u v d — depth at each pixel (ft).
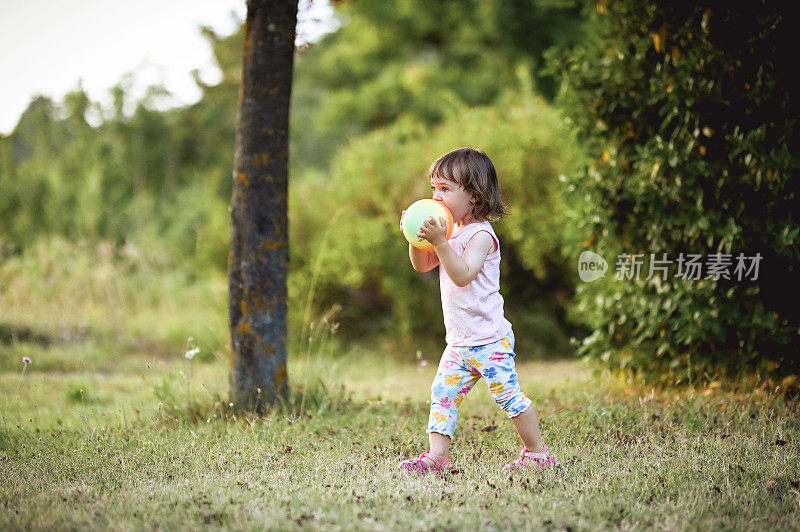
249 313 15.78
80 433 14.24
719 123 16.40
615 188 17.79
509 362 11.49
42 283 34.65
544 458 11.38
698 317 16.37
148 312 34.12
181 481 10.61
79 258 36.83
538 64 56.18
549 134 30.99
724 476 10.53
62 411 17.11
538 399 17.19
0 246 40.50
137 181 67.97
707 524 8.60
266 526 8.30
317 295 31.27
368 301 32.30
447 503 9.43
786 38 15.70
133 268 39.22
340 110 63.93
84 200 52.47
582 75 18.48
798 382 16.05
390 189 31.58
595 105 18.28
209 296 35.70
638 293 17.78
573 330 32.45
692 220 16.47
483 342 11.39
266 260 15.80
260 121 15.78
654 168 16.57
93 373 23.99
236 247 15.93
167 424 14.94
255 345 15.74
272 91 15.83
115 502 9.48
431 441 11.53
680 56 16.79
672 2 16.83
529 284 32.45
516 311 32.04
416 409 16.40
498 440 13.24
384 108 62.64
